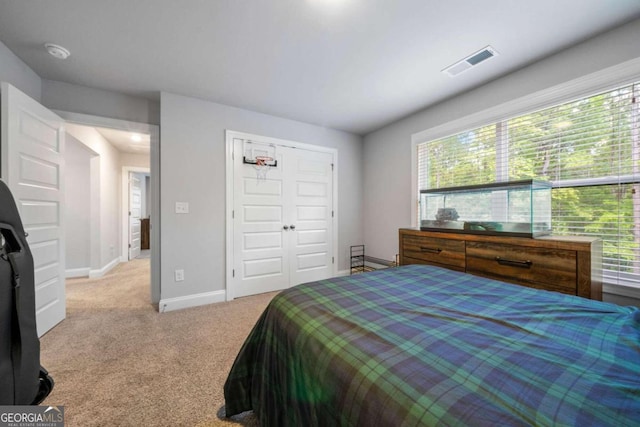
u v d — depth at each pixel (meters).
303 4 1.55
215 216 2.93
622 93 1.73
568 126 1.98
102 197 4.22
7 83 1.76
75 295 3.17
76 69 2.23
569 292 1.50
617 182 1.76
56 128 2.29
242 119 3.10
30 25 1.70
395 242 3.58
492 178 2.46
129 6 1.55
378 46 1.94
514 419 0.47
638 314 0.94
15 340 0.71
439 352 0.70
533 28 1.73
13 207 0.78
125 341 2.02
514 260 1.74
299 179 3.56
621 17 1.62
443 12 1.60
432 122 3.02
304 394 0.83
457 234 2.13
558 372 0.61
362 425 0.59
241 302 2.94
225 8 1.58
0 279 0.67
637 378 0.58
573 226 1.96
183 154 2.75
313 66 2.20
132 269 4.61
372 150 3.96
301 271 3.58
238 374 1.25
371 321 0.91
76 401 1.37
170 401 1.38
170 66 2.20
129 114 2.72
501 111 2.35
